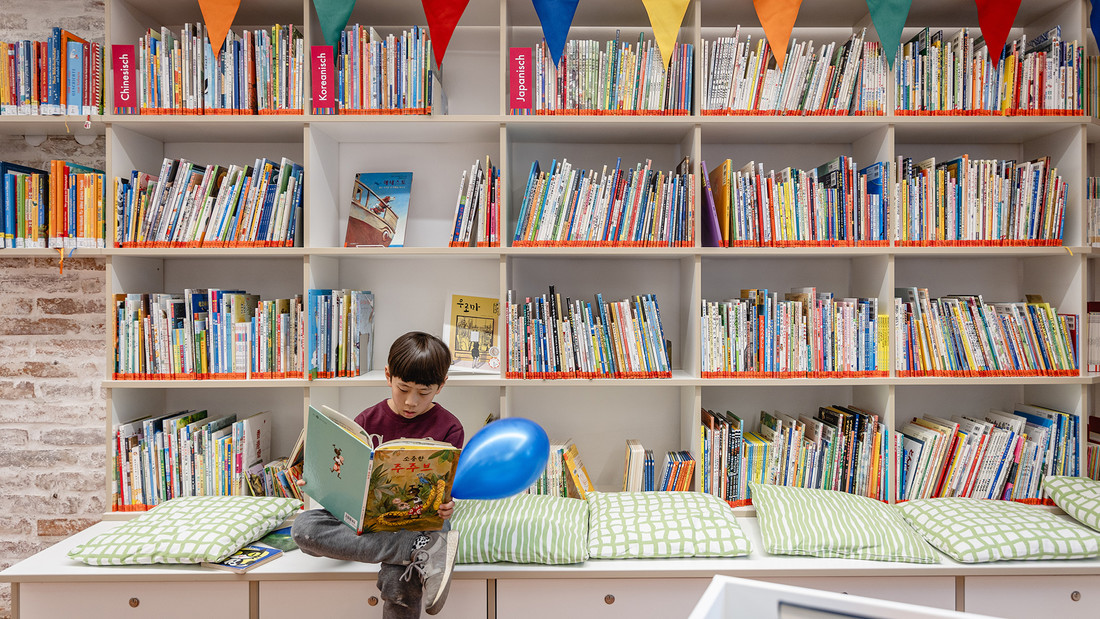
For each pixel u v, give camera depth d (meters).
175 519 1.65
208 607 1.56
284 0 1.88
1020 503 1.82
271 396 2.14
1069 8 1.92
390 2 1.92
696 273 1.88
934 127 1.92
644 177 1.88
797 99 1.87
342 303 1.88
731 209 1.87
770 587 0.94
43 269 2.09
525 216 1.89
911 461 1.91
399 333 2.13
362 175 2.07
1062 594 1.57
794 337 1.89
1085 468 1.88
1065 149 1.92
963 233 1.88
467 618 1.59
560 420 2.16
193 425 1.89
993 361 1.89
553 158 2.13
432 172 2.12
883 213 1.87
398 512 1.42
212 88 1.83
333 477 1.47
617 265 2.15
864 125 1.88
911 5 1.93
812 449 1.91
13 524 2.11
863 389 2.05
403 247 1.84
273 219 1.85
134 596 1.55
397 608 1.47
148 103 1.83
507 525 1.65
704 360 1.89
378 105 1.85
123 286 1.89
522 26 2.11
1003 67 1.87
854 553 1.59
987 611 1.58
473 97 2.12
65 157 2.06
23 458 2.10
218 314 1.86
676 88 1.87
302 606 1.56
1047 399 2.02
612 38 2.10
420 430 1.71
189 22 2.04
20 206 1.84
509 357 1.86
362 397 2.14
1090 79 1.88
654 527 1.66
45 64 1.82
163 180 1.84
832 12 1.99
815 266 2.15
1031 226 1.87
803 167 2.14
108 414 1.83
